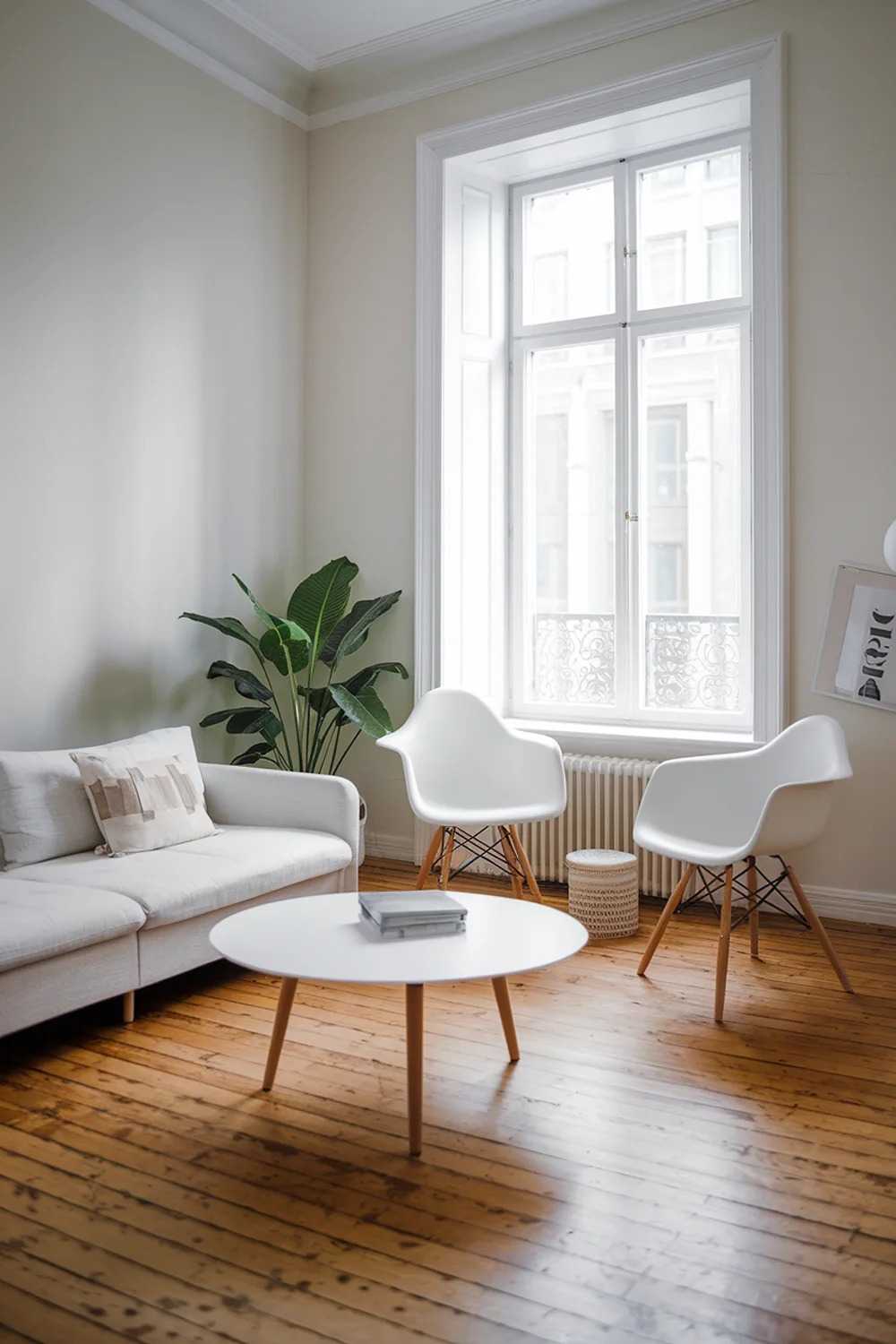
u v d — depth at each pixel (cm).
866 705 377
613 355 469
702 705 448
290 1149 227
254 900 329
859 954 351
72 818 334
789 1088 255
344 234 489
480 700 417
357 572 444
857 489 378
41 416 374
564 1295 177
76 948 271
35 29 368
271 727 438
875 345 373
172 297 427
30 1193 210
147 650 418
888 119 369
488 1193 209
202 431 442
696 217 447
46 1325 170
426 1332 168
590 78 426
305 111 493
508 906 275
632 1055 275
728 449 443
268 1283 181
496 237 487
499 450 490
